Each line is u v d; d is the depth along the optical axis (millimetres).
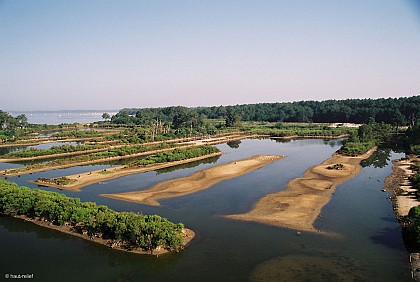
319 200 62688
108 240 45500
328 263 39750
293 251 42750
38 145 151500
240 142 163875
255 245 44500
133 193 68312
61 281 36781
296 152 125688
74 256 42281
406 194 65500
